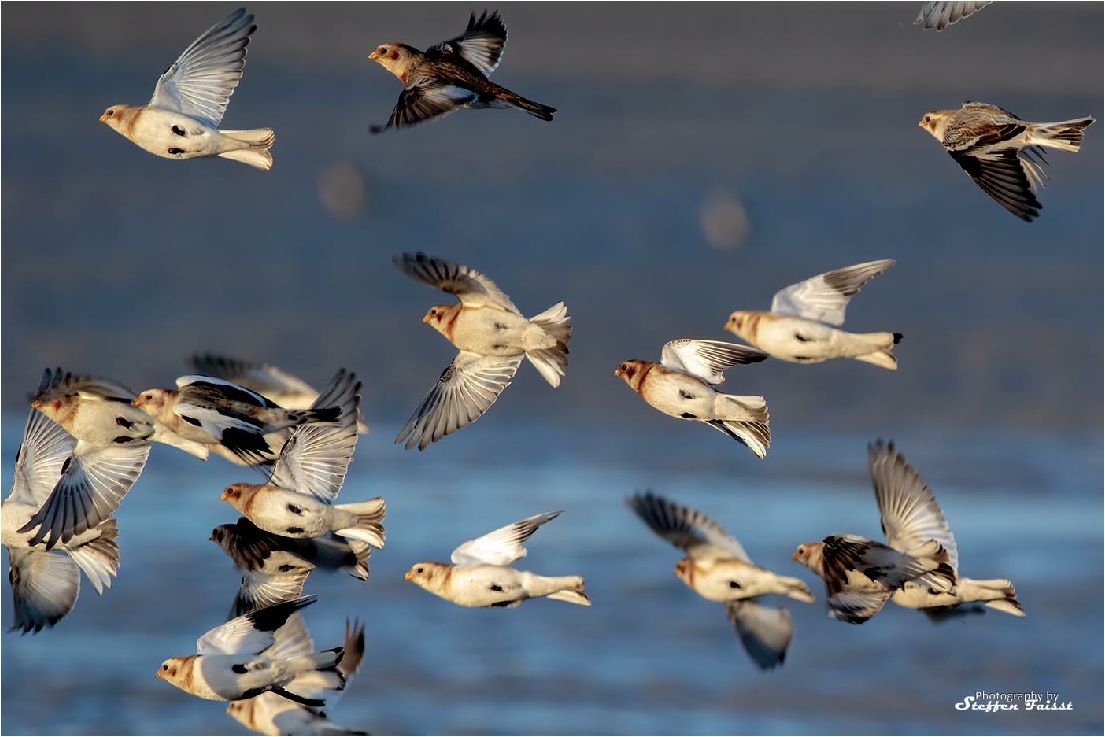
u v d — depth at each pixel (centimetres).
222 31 1173
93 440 1073
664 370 1123
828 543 1064
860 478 2152
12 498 1146
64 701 1547
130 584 1741
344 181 3784
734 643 1683
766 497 2061
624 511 2000
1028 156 1029
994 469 2206
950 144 1035
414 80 1159
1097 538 1942
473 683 1582
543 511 1983
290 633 1105
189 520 1923
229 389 1055
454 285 1117
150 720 1523
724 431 1142
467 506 1995
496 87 1161
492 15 1241
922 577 1050
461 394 1180
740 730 1523
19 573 1160
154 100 1162
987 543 1927
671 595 1778
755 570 1098
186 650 1633
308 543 1142
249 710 1163
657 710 1551
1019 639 1700
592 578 1809
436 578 1109
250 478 2088
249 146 1160
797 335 1105
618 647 1672
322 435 1110
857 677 1633
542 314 1134
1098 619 1741
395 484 2069
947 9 1002
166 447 2152
